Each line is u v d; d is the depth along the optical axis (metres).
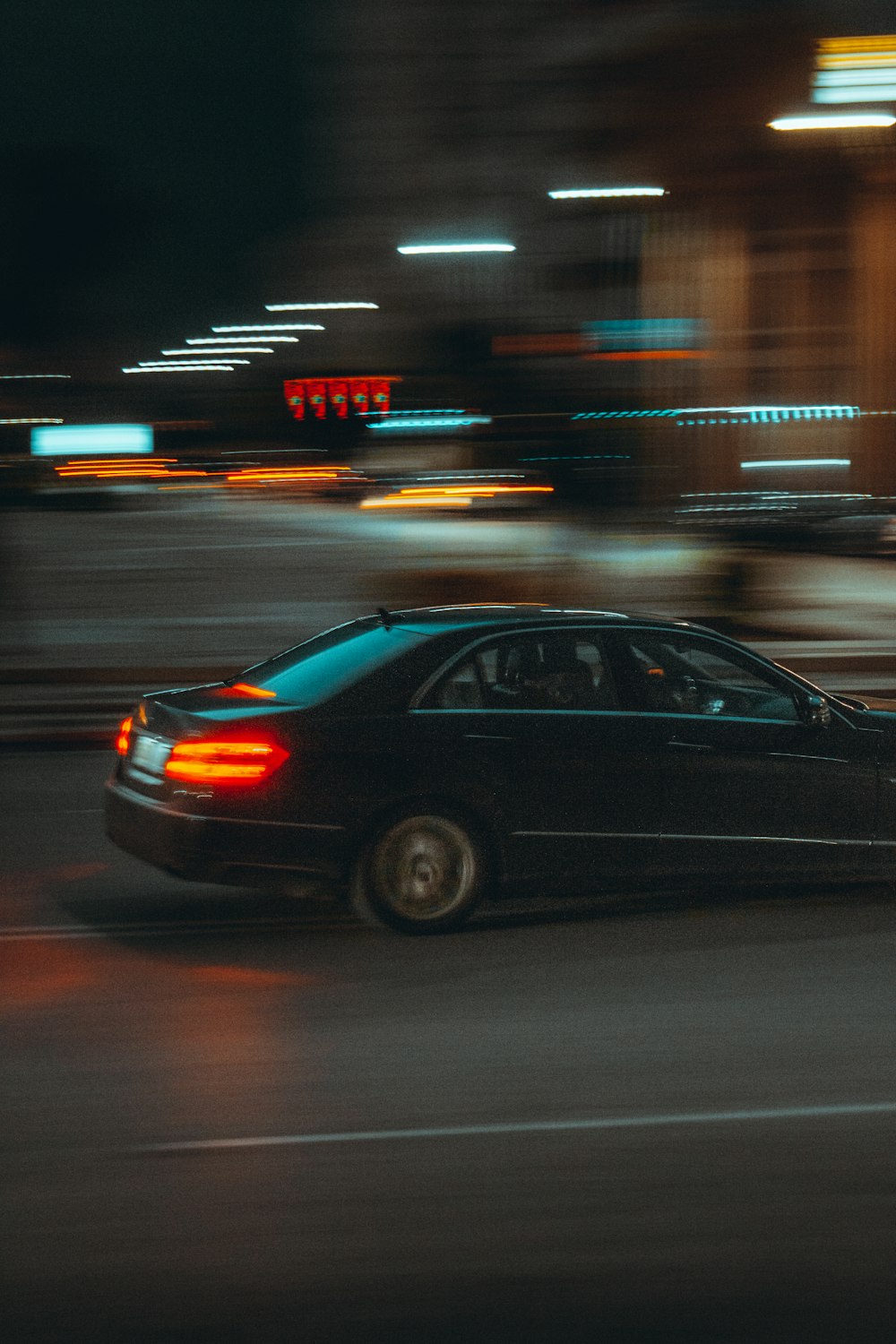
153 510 67.12
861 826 7.74
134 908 7.94
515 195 35.25
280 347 53.31
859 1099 5.15
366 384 47.59
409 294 40.41
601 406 36.41
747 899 8.03
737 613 23.98
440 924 7.27
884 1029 5.91
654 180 33.72
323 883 7.16
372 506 55.78
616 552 34.06
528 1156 4.63
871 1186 4.41
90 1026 5.98
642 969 6.75
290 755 7.04
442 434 46.53
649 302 35.22
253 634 22.53
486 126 34.44
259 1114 5.00
